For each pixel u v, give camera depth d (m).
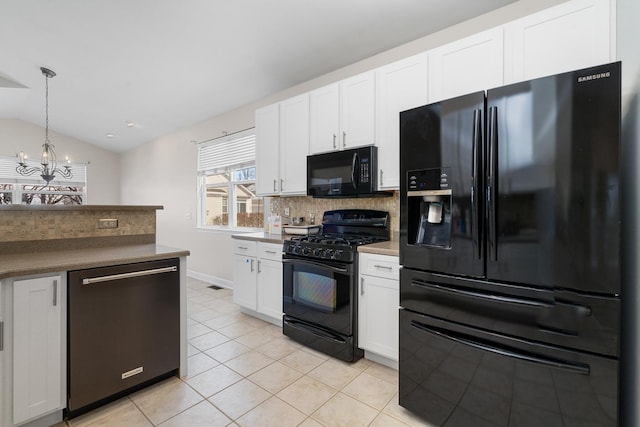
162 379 2.04
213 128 4.69
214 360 2.32
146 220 2.46
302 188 2.97
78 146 6.43
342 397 1.87
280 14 2.46
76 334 1.63
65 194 6.33
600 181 1.15
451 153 1.52
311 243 2.50
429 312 1.61
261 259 3.02
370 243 2.40
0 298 1.42
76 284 1.63
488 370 1.40
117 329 1.78
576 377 1.20
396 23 2.46
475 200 1.43
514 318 1.34
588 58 1.58
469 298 1.46
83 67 3.63
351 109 2.60
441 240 1.67
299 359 2.34
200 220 4.97
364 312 2.24
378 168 2.44
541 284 1.28
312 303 2.50
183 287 2.07
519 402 1.32
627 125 1.29
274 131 3.23
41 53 3.39
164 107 4.51
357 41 2.72
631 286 1.22
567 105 1.21
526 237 1.31
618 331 1.13
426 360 1.62
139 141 6.13
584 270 1.19
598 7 1.55
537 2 2.09
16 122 5.75
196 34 2.83
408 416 1.70
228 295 4.06
